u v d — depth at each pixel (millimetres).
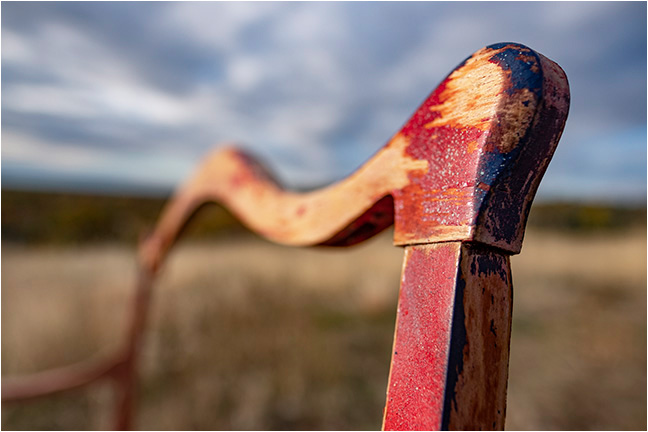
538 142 271
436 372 266
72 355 3051
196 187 970
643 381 2922
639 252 7137
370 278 5383
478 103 286
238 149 797
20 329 3254
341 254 6852
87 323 3432
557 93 272
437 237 291
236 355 3014
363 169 388
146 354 3066
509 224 280
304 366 2949
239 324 3543
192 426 2334
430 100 322
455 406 258
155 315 3721
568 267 7020
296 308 4215
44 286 4500
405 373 286
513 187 279
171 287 4520
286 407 2541
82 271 5578
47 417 2463
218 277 5086
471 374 265
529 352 3533
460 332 267
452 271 276
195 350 3066
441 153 303
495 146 273
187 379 2762
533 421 2449
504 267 287
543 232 10695
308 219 475
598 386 2848
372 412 2566
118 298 4078
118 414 1472
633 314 4609
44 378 1363
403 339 295
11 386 1311
